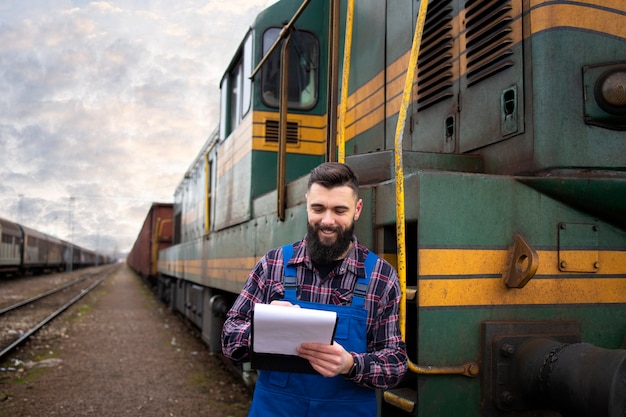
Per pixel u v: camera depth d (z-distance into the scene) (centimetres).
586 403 185
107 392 590
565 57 258
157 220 1989
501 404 224
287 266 190
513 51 278
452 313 228
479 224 234
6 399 560
